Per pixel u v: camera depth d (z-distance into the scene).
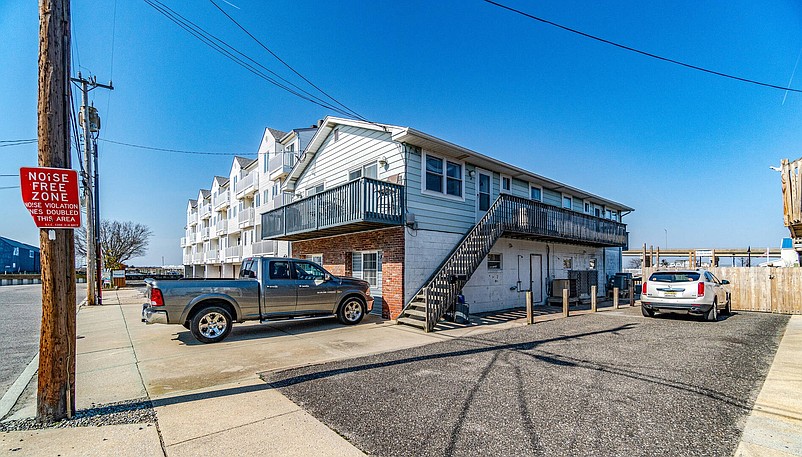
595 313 13.42
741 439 3.59
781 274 14.48
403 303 11.52
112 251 44.12
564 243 18.47
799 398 4.67
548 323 10.93
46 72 4.00
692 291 11.04
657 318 11.99
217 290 8.58
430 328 9.77
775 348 7.46
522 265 16.16
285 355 7.12
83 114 18.23
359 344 8.09
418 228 12.12
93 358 6.99
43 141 3.96
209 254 43.28
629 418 4.09
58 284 4.06
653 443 3.53
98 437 3.70
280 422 4.06
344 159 15.05
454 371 5.91
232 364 6.48
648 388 5.05
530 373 5.77
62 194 4.04
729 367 6.05
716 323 10.95
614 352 7.12
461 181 13.84
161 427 3.95
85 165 18.00
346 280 10.87
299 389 5.12
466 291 13.42
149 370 6.14
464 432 3.78
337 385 5.29
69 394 4.15
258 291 9.12
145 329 10.30
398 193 11.65
